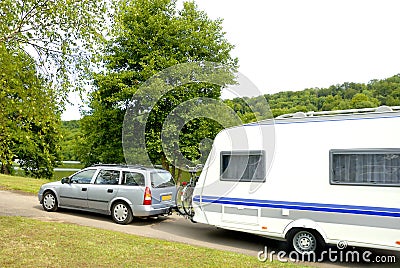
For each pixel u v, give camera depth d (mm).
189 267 5746
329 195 6871
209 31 18453
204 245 7746
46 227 7898
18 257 5703
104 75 17812
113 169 9906
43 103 7863
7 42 7844
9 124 7840
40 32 7957
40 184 16672
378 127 6652
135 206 9242
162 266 5730
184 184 9484
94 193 9797
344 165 6820
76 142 21688
